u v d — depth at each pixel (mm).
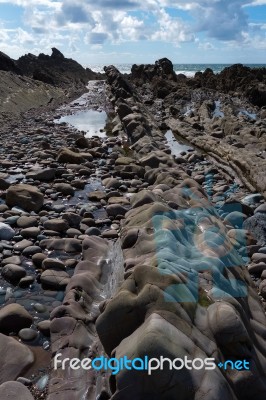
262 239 7426
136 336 3535
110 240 7289
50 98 31172
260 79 36031
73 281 5770
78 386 4117
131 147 14828
